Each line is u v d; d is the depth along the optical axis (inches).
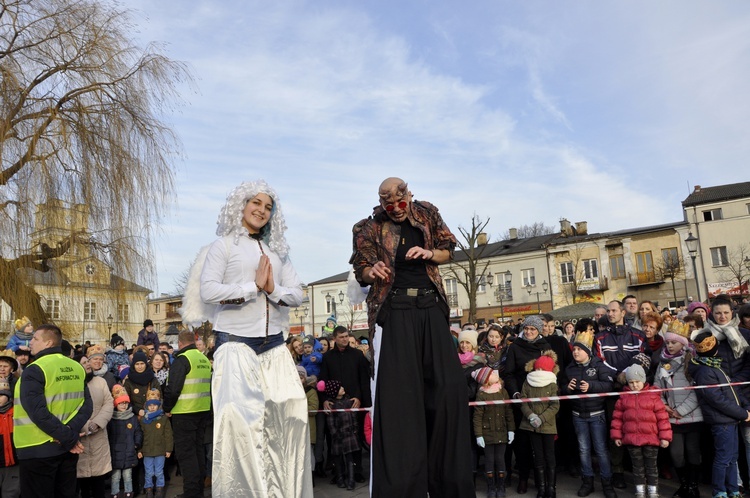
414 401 120.0
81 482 258.7
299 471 142.3
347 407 278.2
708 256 1530.5
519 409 247.8
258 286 142.0
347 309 1958.7
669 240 1569.9
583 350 244.4
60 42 515.8
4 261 459.8
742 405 212.1
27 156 479.8
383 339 123.6
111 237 516.1
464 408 120.3
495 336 295.1
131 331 542.6
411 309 124.3
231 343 140.3
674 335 226.7
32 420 198.1
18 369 275.7
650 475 216.5
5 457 233.6
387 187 124.4
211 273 140.9
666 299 1558.8
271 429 140.3
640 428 217.3
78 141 509.7
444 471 118.0
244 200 150.6
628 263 1604.3
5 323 486.0
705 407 212.2
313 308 2065.7
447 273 1834.4
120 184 516.1
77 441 209.2
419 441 118.0
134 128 537.6
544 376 238.4
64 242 493.4
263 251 150.5
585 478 237.1
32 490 200.7
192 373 257.1
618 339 248.7
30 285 477.7
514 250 1754.4
